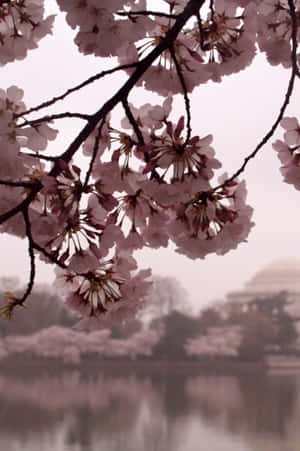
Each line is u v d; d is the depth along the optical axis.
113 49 1.56
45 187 1.49
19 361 41.62
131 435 13.38
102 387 25.08
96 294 1.58
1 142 1.48
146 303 1.59
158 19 1.63
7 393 21.53
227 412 17.28
